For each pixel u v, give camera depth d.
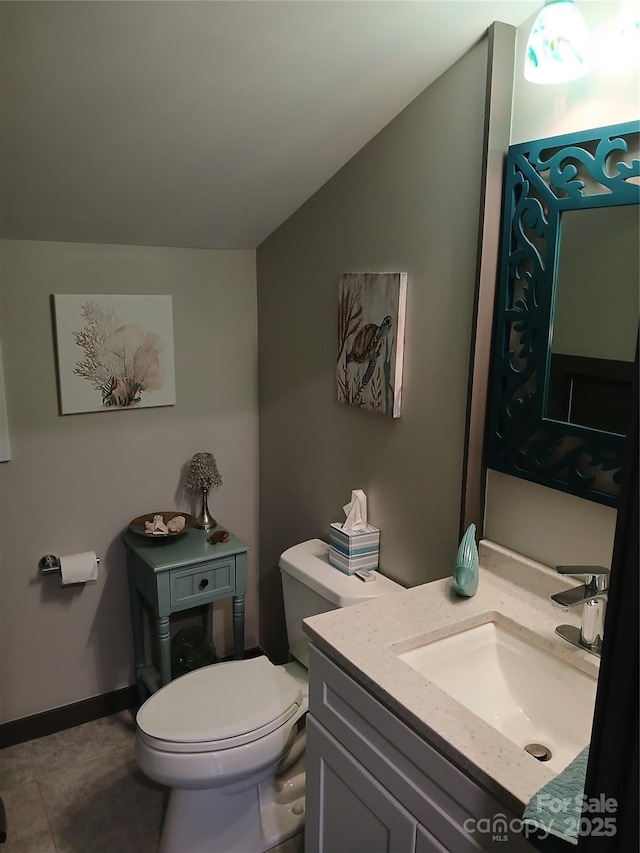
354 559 2.07
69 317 2.22
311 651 1.57
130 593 2.46
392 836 1.36
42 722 2.43
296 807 2.11
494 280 1.64
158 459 2.51
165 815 1.96
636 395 0.69
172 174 1.97
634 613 0.69
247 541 2.80
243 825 1.94
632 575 0.69
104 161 1.84
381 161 1.91
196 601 2.33
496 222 1.61
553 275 1.50
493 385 1.68
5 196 1.90
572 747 1.38
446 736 1.18
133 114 1.68
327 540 2.36
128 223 2.18
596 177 1.39
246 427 2.70
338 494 2.28
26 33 1.38
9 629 2.32
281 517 2.63
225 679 1.99
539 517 1.64
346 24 1.48
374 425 2.07
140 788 2.21
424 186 1.78
